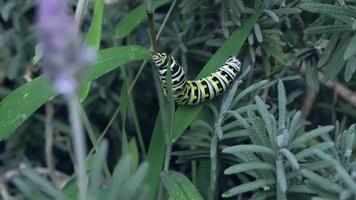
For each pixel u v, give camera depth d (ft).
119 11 1.40
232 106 1.06
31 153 1.42
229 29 1.19
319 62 1.09
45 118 1.37
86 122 1.06
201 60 1.29
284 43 1.16
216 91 1.10
